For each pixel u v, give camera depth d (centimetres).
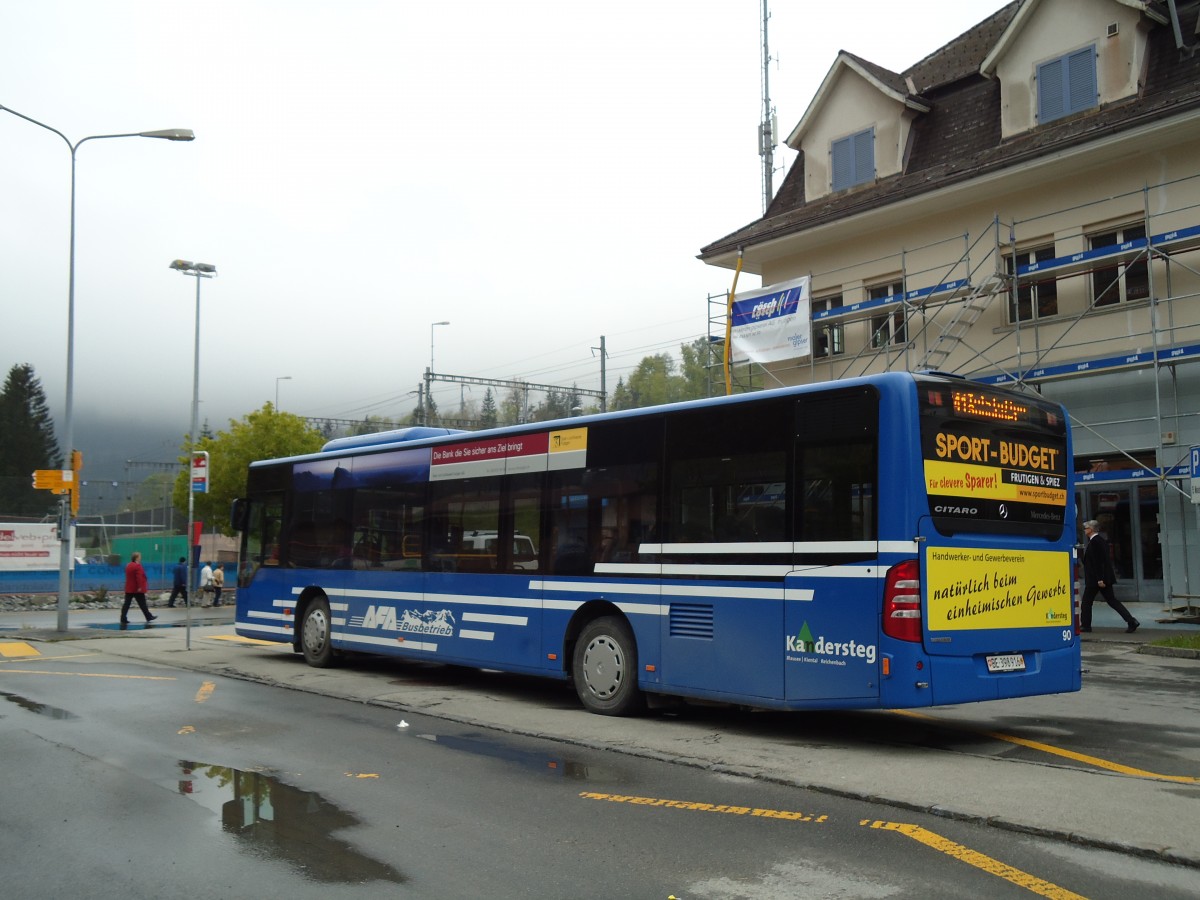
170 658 1611
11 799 675
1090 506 1853
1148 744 831
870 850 543
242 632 1614
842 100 2389
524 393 4341
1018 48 2055
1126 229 1834
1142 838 543
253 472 1642
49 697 1163
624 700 1004
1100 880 489
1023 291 1972
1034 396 900
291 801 665
